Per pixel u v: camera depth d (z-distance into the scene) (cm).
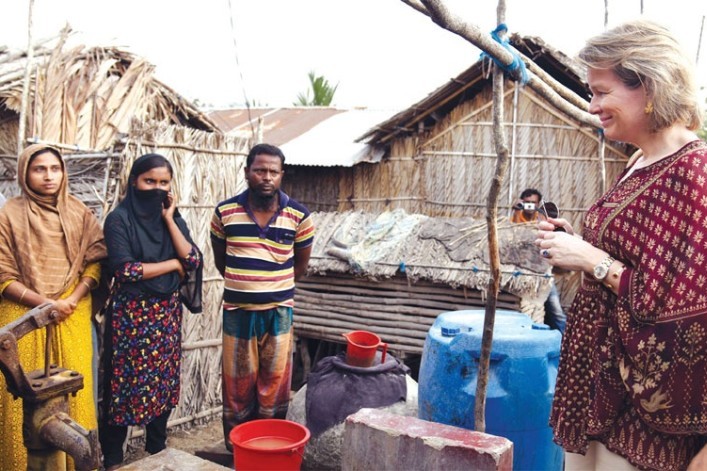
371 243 525
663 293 142
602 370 159
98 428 375
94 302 347
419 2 185
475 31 189
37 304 302
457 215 880
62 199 320
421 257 496
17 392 191
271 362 361
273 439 240
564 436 173
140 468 177
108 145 588
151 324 336
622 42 148
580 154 798
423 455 162
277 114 1298
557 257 163
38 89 533
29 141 462
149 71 666
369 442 172
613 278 154
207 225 442
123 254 327
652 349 143
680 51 147
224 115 1357
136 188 340
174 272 346
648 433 151
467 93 862
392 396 337
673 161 147
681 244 141
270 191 345
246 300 351
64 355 309
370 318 517
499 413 251
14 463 303
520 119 820
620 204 154
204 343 446
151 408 338
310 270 529
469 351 257
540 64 785
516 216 551
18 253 306
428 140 899
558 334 267
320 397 338
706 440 146
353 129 1098
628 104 150
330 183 1012
